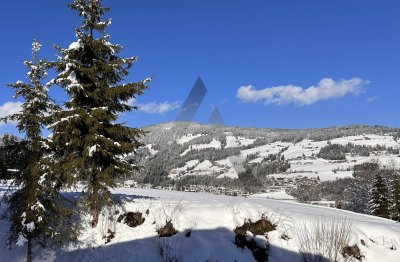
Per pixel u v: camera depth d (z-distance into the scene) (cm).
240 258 1656
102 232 1711
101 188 1672
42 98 1572
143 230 1744
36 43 1573
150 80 1661
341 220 1875
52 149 1611
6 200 1566
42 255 1614
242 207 1875
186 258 1622
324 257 1636
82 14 1666
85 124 1681
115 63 1659
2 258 1571
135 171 1619
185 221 1778
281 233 1767
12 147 1522
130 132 1658
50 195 1560
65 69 1609
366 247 1720
